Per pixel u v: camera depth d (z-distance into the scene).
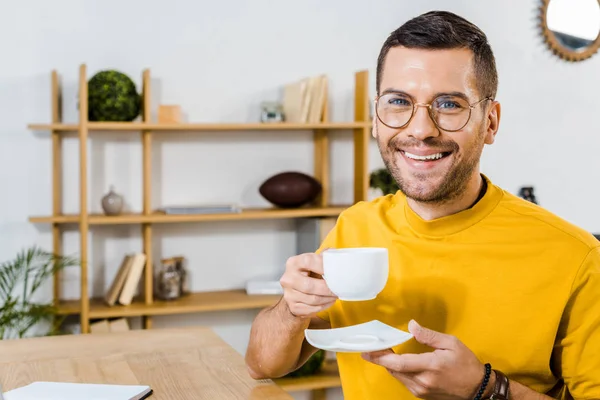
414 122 1.20
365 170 3.47
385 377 1.35
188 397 1.25
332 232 1.51
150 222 3.28
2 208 3.31
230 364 1.44
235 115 3.58
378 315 1.37
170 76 3.48
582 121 4.14
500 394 1.11
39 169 3.34
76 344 1.60
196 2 3.49
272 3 3.60
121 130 3.43
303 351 1.44
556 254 1.24
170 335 1.67
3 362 1.47
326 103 3.43
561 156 4.10
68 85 3.36
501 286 1.26
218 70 3.54
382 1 3.75
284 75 3.64
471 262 1.29
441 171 1.21
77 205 3.41
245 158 3.61
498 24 3.96
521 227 1.28
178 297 3.41
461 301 1.28
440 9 3.85
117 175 3.44
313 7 3.66
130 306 3.26
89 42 3.37
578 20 4.08
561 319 1.24
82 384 1.28
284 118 3.53
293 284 1.21
